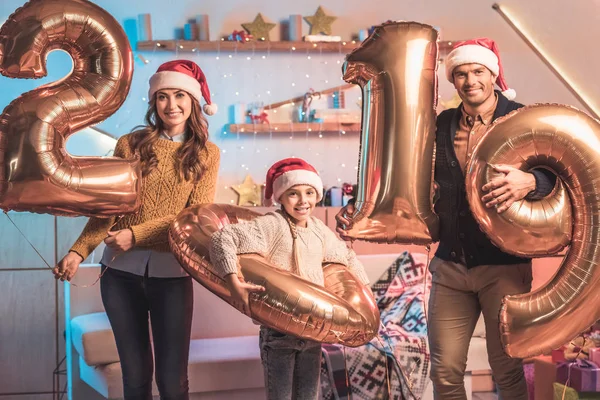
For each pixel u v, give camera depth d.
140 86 4.47
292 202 2.40
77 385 3.68
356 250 4.22
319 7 4.67
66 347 3.90
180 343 2.38
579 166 2.20
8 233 4.02
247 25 4.55
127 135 2.48
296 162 2.46
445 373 2.42
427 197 2.38
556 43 4.78
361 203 2.41
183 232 2.34
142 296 2.40
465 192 2.31
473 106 2.39
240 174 4.58
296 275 2.29
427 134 2.37
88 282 3.78
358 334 2.31
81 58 2.34
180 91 2.44
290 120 4.65
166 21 4.52
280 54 4.64
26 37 2.20
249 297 2.23
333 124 4.57
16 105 2.22
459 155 2.40
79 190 2.24
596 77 4.74
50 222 4.08
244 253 2.30
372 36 2.41
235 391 3.34
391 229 2.39
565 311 2.24
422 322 3.38
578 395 2.87
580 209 2.23
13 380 4.02
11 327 4.02
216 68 4.57
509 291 2.35
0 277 4.01
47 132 2.21
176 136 2.49
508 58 4.79
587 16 4.70
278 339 2.33
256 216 2.68
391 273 3.81
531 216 2.22
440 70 4.74
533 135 2.21
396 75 2.36
